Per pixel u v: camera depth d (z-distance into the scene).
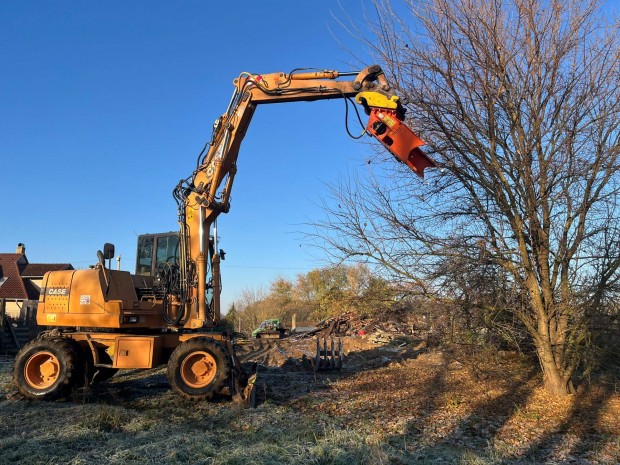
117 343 8.69
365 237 8.73
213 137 9.04
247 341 18.33
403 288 8.79
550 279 8.60
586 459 5.93
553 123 8.15
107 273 8.99
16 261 36.31
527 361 10.86
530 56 8.11
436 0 8.04
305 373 12.89
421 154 6.89
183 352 8.41
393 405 8.45
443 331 9.18
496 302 8.39
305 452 5.41
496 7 8.01
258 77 8.37
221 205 9.21
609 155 7.71
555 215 8.20
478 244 8.20
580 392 9.01
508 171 8.22
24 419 7.04
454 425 7.23
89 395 8.72
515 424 7.33
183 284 9.04
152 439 5.97
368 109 7.23
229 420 7.06
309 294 41.44
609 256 7.98
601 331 8.36
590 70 8.04
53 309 9.11
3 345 17.39
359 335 21.00
